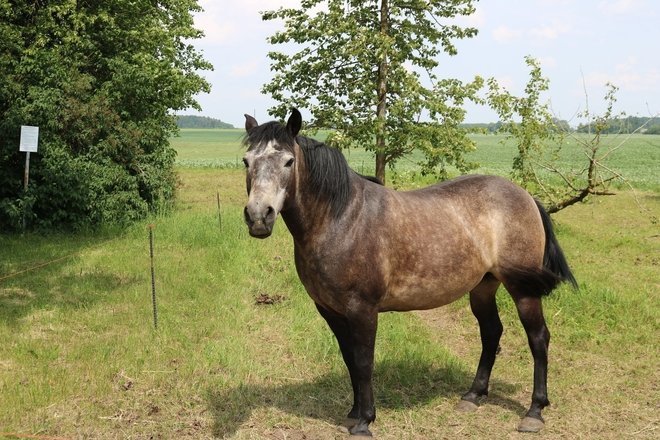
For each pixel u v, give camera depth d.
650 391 5.66
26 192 13.59
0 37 14.98
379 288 4.49
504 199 5.05
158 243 12.16
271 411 5.12
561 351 6.73
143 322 7.39
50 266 10.23
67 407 5.10
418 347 6.55
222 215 15.00
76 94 14.81
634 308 8.04
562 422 5.01
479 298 5.42
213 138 116.81
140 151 15.78
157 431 4.76
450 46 13.11
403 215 4.66
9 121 13.91
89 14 16.97
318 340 6.61
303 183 4.31
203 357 6.18
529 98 13.16
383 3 12.89
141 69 16.50
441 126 12.90
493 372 6.15
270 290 8.95
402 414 5.13
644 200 21.39
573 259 11.48
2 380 5.59
